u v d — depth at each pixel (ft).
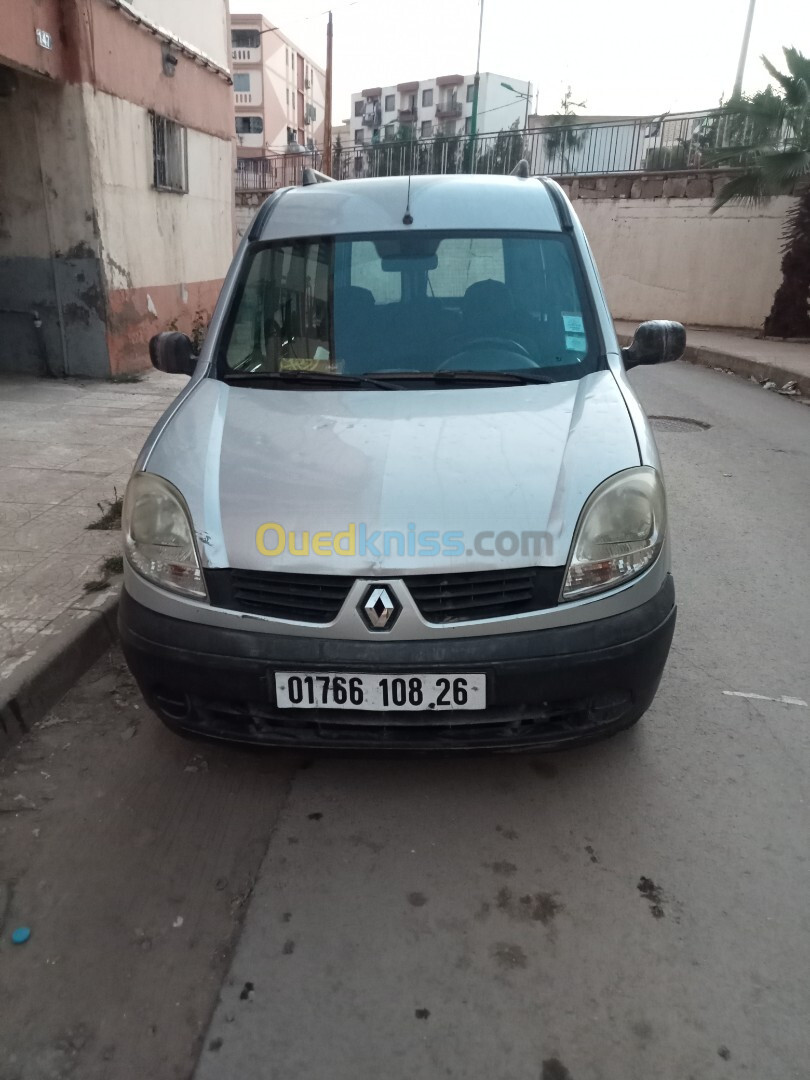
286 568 7.46
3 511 16.12
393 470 8.00
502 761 9.30
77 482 17.98
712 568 14.65
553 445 8.36
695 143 59.26
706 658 11.54
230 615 7.58
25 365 30.81
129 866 7.80
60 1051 6.04
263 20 223.71
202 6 37.96
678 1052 6.01
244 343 10.80
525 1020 6.27
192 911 7.29
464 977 6.64
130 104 31.04
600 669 7.51
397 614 7.31
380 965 6.75
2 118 27.99
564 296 10.75
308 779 9.04
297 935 7.04
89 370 30.55
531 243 11.16
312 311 10.85
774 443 24.09
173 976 6.64
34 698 10.09
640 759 9.35
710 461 21.91
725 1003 6.39
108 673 11.21
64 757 9.43
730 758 9.38
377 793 8.81
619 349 10.59
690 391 33.32
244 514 7.80
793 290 48.16
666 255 59.52
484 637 7.36
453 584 7.39
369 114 275.80
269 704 7.58
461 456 8.19
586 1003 6.40
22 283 29.81
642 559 7.88
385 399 9.53
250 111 229.86
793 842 8.09
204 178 39.19
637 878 7.64
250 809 8.58
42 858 7.89
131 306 31.83
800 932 7.06
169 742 9.68
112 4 29.07
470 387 9.82
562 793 8.79
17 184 28.76
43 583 12.87
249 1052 6.02
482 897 7.44
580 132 66.90
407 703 7.41
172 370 11.51
